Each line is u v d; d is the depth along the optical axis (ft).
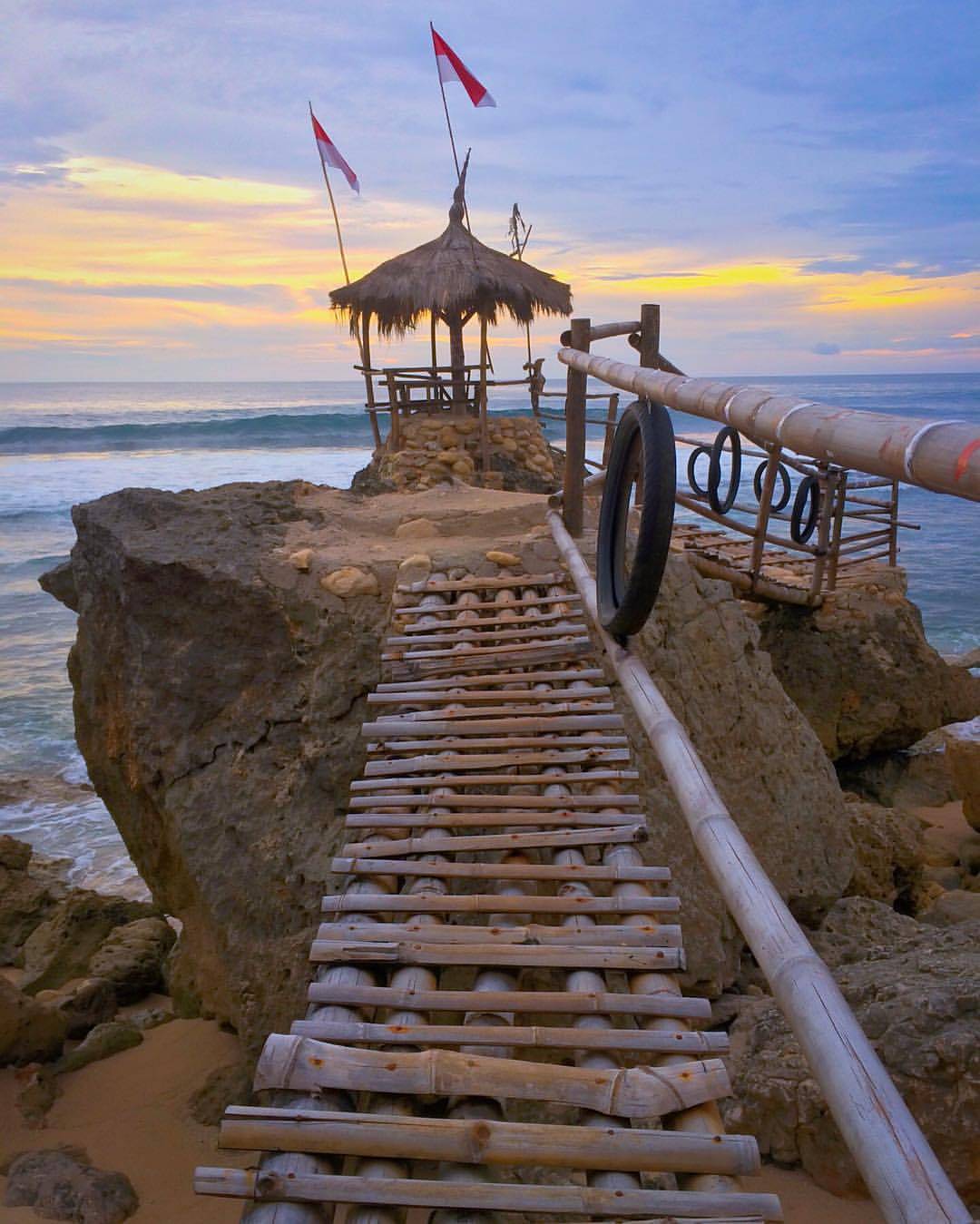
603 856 12.57
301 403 305.94
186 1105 19.48
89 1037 22.56
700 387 11.34
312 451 160.56
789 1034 15.53
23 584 86.33
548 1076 8.22
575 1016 9.45
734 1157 7.44
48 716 56.49
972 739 35.27
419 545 22.70
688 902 18.60
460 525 23.97
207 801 20.12
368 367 50.93
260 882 19.04
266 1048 8.39
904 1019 13.87
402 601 20.16
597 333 24.58
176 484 127.65
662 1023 9.21
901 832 27.17
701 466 116.16
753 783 21.12
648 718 13.99
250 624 20.93
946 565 90.02
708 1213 7.06
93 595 23.79
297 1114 7.71
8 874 33.99
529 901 11.11
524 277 48.80
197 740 20.81
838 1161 13.92
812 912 21.61
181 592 21.31
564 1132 7.58
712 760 20.65
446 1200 7.18
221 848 19.66
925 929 20.06
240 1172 7.35
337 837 18.85
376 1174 7.52
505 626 19.16
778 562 36.47
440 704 16.87
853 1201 13.88
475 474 47.93
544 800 13.35
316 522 24.39
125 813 24.84
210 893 19.40
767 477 31.96
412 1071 8.23
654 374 14.01
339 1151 7.58
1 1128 18.85
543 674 17.24
